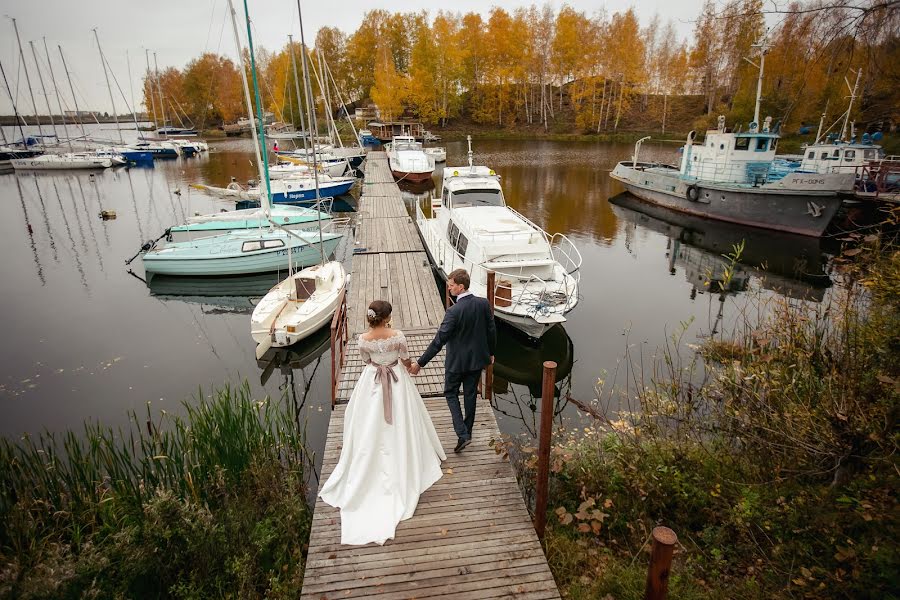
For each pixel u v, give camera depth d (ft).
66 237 64.90
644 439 17.79
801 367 16.30
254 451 18.81
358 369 24.59
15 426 25.11
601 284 44.34
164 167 132.36
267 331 32.63
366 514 13.80
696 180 69.77
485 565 12.71
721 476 15.07
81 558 12.70
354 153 120.57
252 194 73.31
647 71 183.42
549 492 16.67
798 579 10.90
